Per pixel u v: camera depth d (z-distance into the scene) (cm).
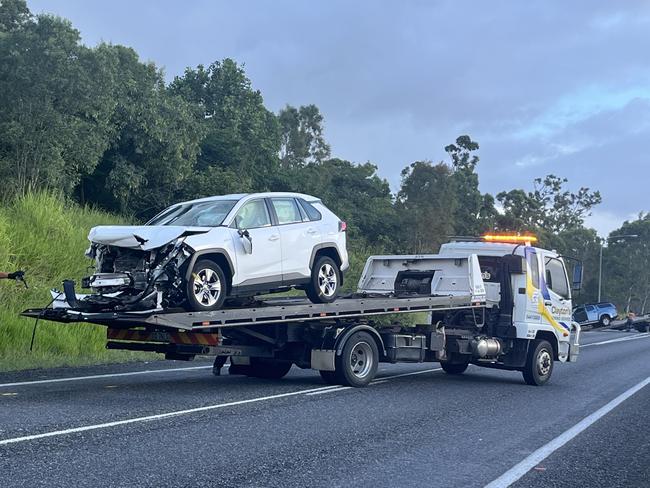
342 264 1209
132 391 1023
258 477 608
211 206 1087
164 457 656
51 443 684
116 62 2594
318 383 1209
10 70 2184
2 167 2188
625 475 671
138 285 948
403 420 895
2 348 1388
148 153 2703
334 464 663
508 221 5472
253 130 3572
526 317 1356
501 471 664
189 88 3578
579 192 8481
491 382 1369
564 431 870
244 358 1192
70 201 2275
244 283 1035
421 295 1307
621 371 1638
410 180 4484
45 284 1692
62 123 2236
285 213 1129
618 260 8450
